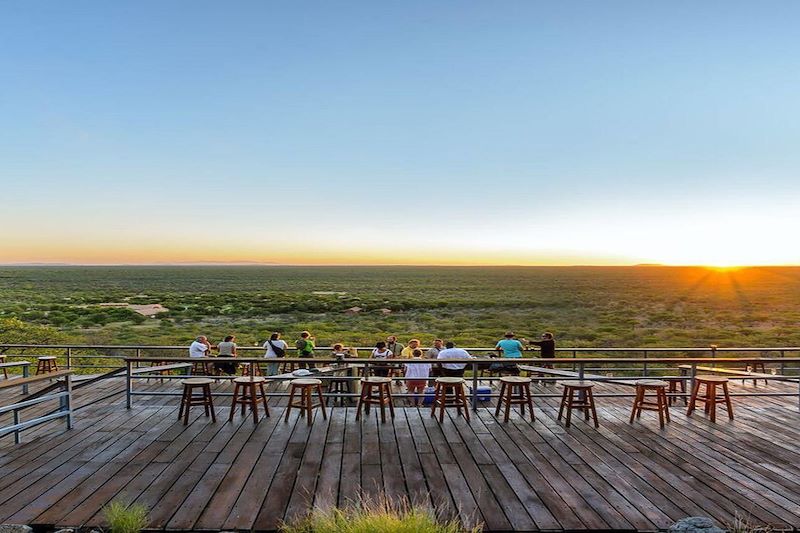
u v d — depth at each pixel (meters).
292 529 4.42
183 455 6.24
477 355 14.05
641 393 7.84
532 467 5.89
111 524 4.39
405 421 7.78
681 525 4.33
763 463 6.07
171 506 4.86
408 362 7.88
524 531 4.46
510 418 8.01
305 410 8.34
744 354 19.98
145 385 10.86
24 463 5.96
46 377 6.84
